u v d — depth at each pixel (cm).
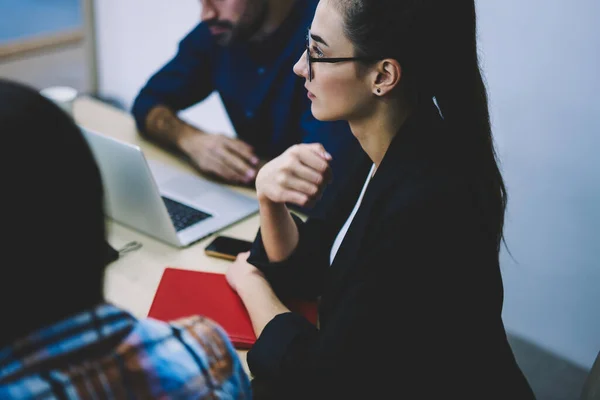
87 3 337
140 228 147
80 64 406
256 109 191
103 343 54
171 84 196
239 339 117
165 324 61
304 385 106
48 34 421
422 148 101
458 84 98
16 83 50
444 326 101
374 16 93
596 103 195
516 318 241
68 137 50
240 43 184
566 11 191
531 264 229
